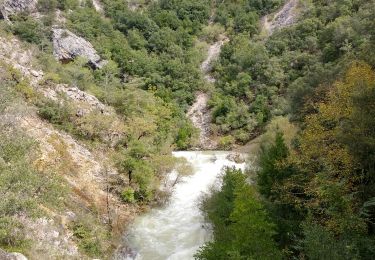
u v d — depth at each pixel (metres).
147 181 32.00
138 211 30.80
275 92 56.91
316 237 16.14
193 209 31.30
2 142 25.77
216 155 46.09
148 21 76.12
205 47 75.56
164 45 72.81
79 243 24.03
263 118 54.44
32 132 32.28
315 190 19.62
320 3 67.38
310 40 59.22
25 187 21.97
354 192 18.28
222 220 22.38
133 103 47.66
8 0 64.50
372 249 15.65
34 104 37.62
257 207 17.67
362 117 16.69
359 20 46.72
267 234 17.36
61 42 61.19
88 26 69.44
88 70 58.19
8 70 39.03
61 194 25.55
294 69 57.59
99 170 33.47
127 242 26.55
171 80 65.38
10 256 16.72
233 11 83.25
